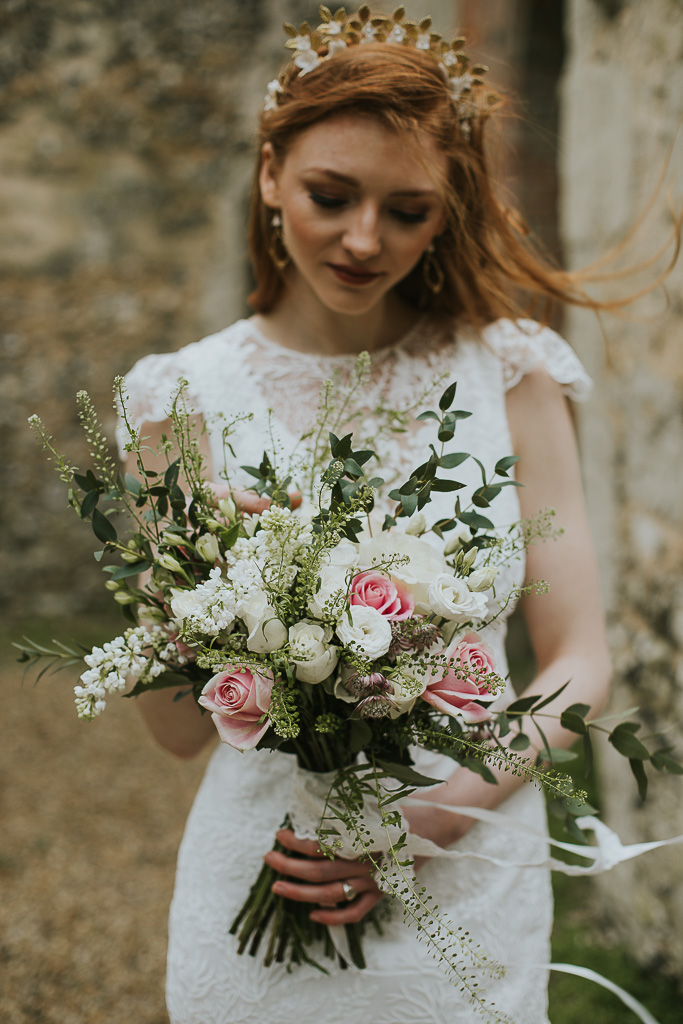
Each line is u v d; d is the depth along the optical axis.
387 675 1.03
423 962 1.25
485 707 1.08
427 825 1.25
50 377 6.00
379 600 1.02
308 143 1.27
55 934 2.96
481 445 1.42
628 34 2.53
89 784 4.02
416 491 1.11
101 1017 2.60
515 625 5.27
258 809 1.37
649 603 2.50
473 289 1.51
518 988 1.32
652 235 2.39
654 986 2.45
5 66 5.72
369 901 1.21
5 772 4.09
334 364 1.49
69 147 5.86
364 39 1.35
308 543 1.03
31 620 6.03
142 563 1.08
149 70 5.88
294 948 1.25
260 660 1.03
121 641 1.07
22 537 6.04
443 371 1.47
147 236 6.02
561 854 3.05
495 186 1.51
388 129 1.23
